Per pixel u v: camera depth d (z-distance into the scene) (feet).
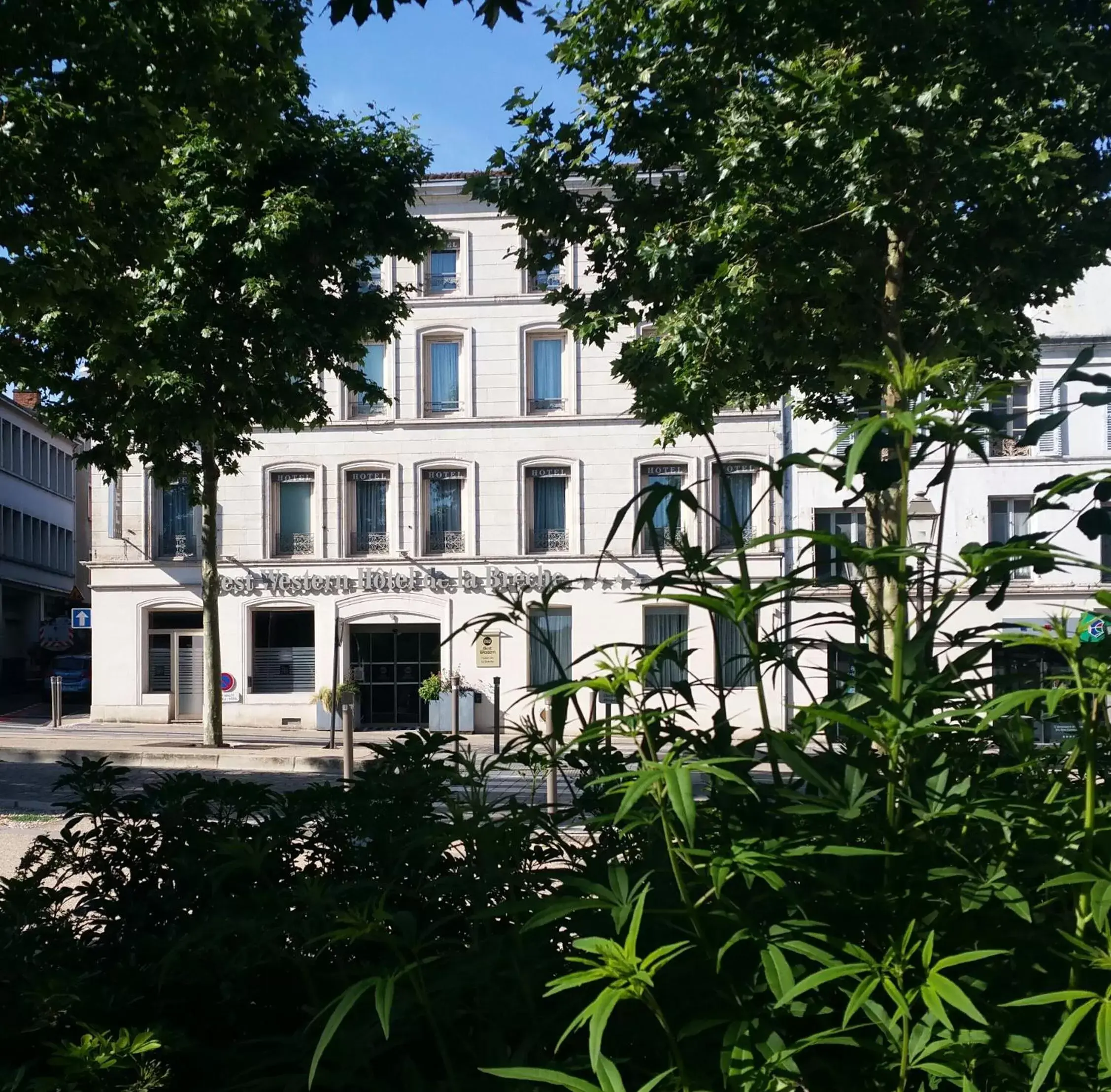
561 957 7.66
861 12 27.61
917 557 7.09
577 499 99.14
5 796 46.93
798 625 9.06
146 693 104.53
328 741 85.66
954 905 6.45
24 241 30.01
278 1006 8.79
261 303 53.57
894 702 6.74
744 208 35.24
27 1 26.73
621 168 41.70
